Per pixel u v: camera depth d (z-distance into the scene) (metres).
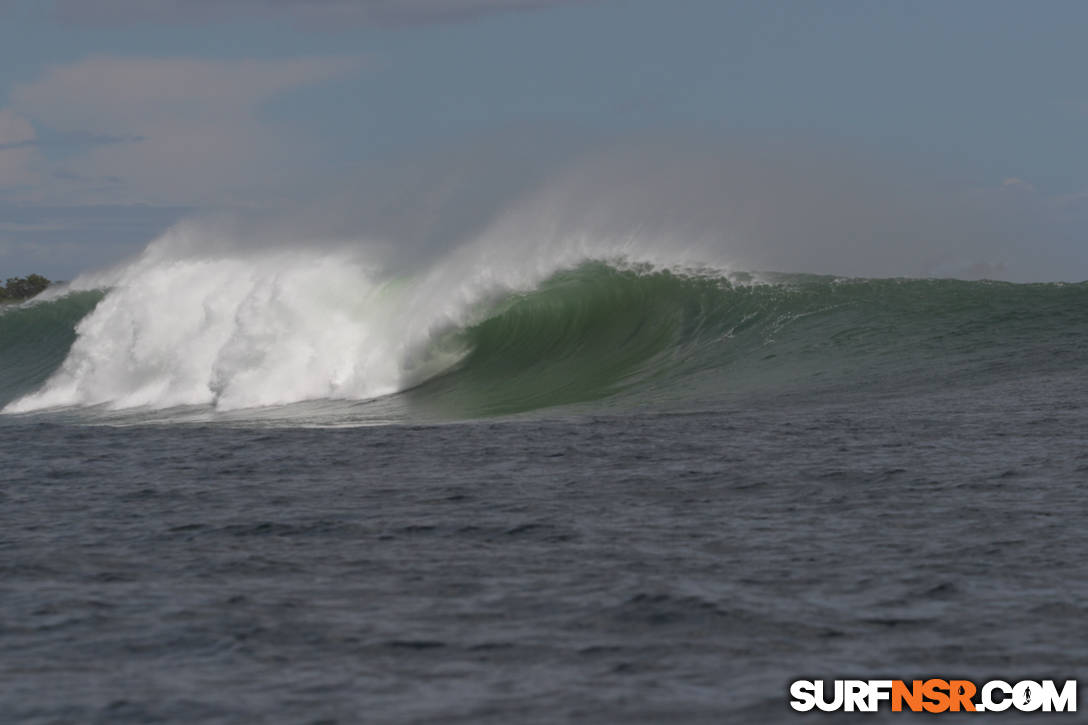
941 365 93.00
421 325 116.75
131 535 45.31
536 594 34.75
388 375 113.25
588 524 44.97
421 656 29.14
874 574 36.06
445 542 42.44
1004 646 29.11
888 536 41.25
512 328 118.06
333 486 55.97
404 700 25.98
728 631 30.70
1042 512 44.31
